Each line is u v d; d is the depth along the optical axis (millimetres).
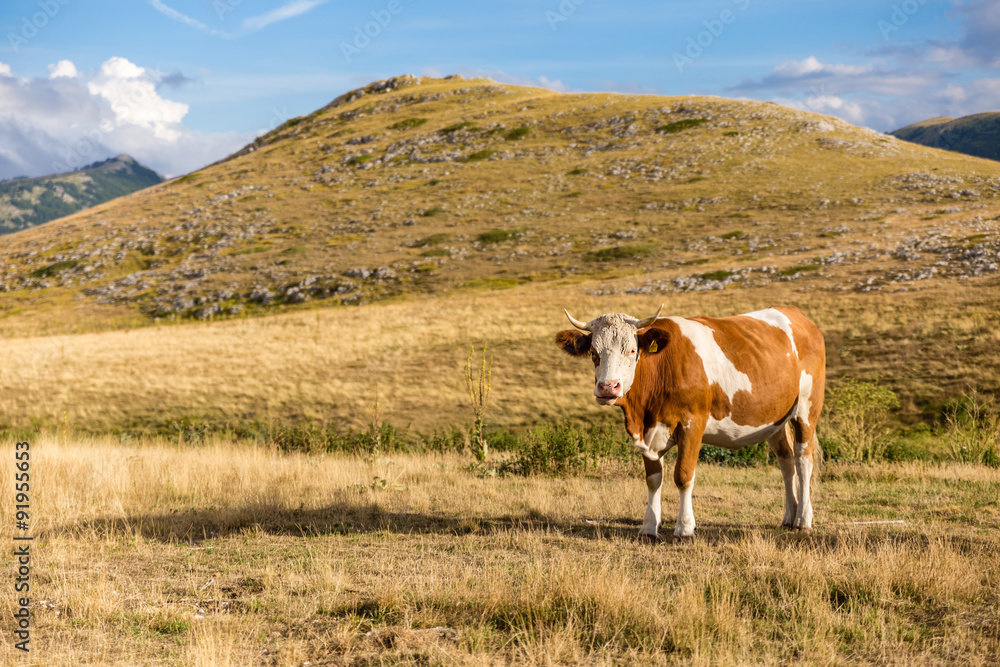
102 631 4691
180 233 86562
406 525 7980
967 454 14805
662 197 76062
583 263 60625
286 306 61000
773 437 8000
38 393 30625
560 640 4344
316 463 12812
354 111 139250
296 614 5004
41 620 4848
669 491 10031
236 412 27391
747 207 69438
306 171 106625
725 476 11602
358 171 102188
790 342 7746
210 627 4574
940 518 8016
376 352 36750
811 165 80250
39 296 73625
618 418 24781
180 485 9836
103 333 52781
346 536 7402
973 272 39156
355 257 69562
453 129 112438
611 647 4383
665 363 7074
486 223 75500
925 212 59219
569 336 7156
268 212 89438
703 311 39594
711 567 5906
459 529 7734
